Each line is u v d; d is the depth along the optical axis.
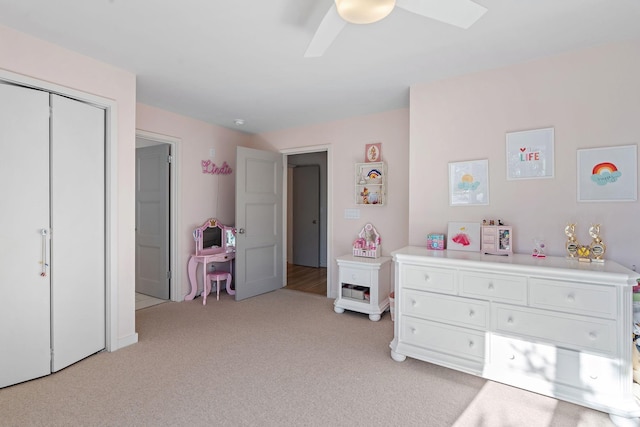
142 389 1.99
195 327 3.05
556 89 2.28
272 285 4.44
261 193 4.25
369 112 3.69
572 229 2.15
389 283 3.61
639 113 2.04
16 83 2.01
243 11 1.80
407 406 1.84
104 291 2.52
